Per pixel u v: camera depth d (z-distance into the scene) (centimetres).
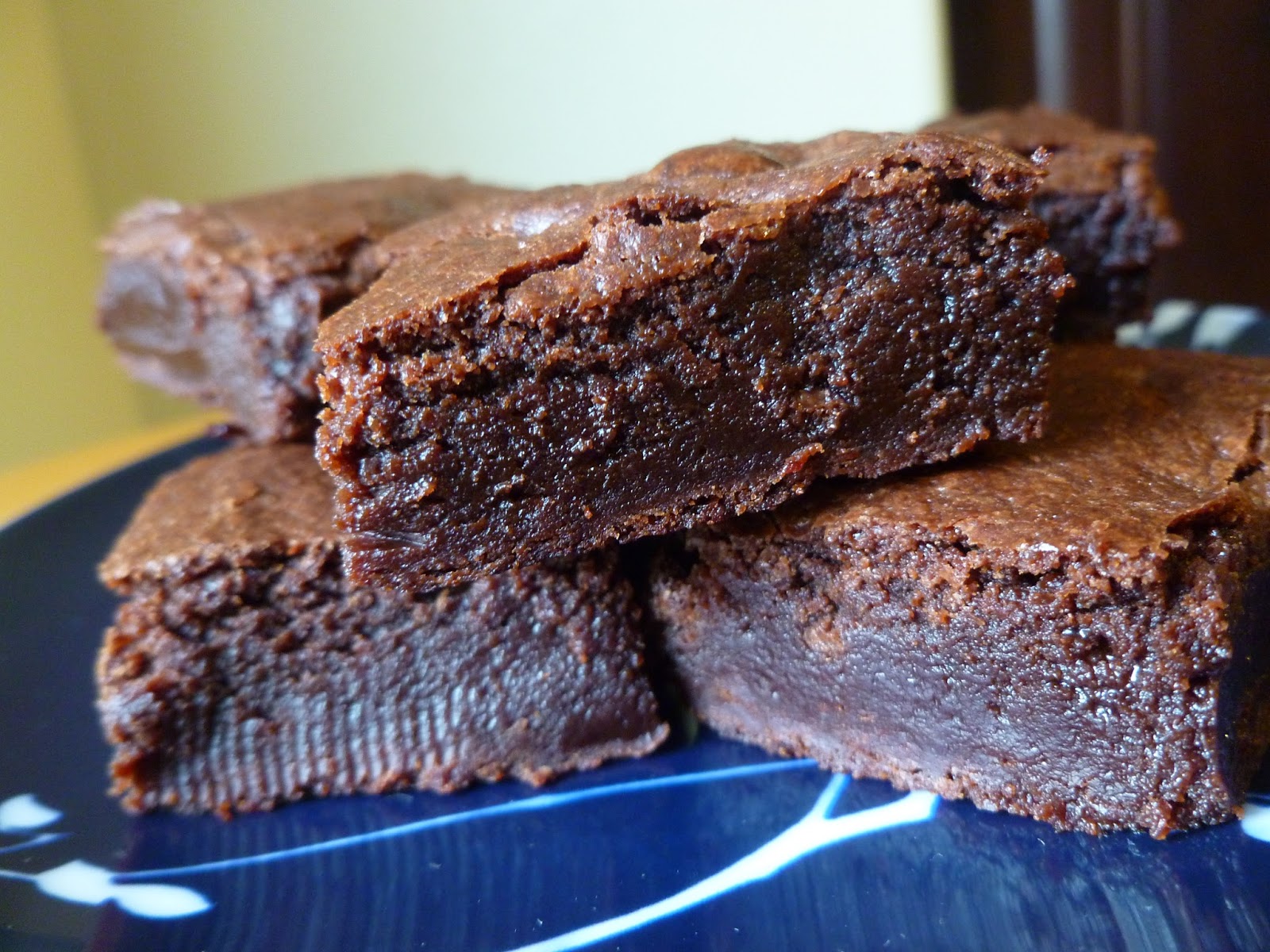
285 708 12
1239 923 9
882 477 11
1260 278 26
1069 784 10
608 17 24
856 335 11
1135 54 25
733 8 24
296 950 10
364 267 14
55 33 23
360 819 11
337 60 24
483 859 11
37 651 14
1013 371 11
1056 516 10
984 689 10
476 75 25
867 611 11
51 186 23
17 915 10
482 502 10
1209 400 12
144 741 11
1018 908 9
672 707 12
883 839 10
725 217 10
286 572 11
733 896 10
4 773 12
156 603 11
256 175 25
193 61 24
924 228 10
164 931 10
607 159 25
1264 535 10
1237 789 10
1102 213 15
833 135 12
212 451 17
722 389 10
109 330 17
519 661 12
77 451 22
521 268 10
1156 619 9
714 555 12
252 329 14
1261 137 25
